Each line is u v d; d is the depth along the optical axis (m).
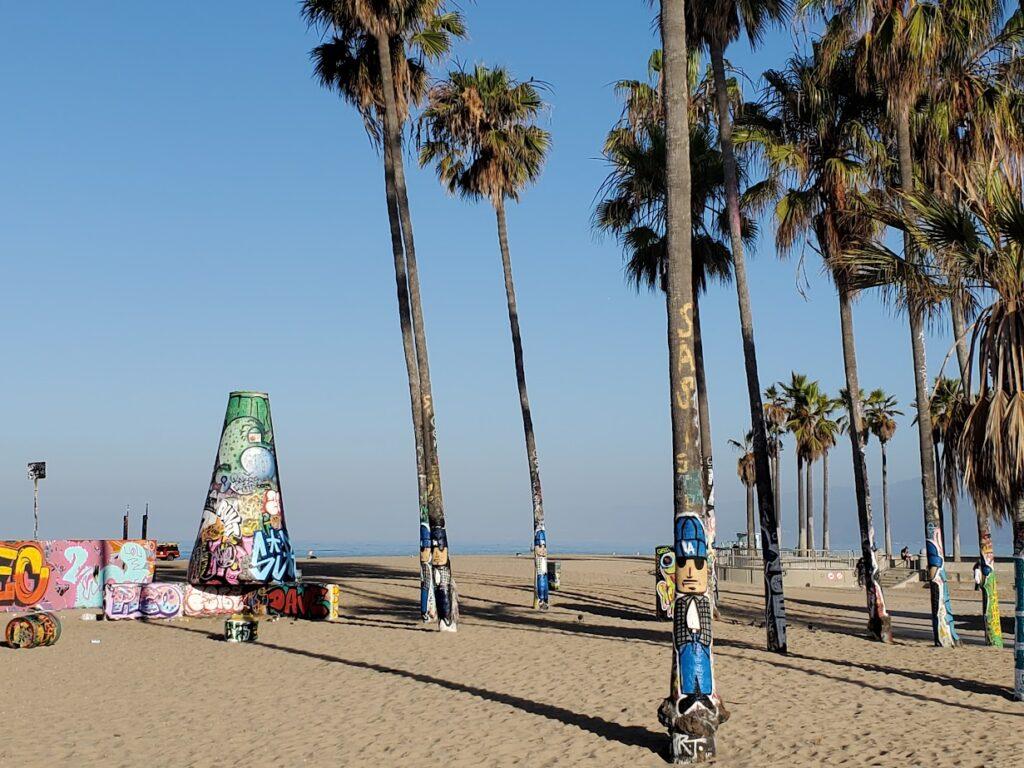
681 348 10.29
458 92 28.84
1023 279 13.01
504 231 29.39
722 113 20.25
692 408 10.14
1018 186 13.68
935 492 19.33
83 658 18.33
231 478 26.31
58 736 11.37
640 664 16.14
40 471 31.89
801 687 13.91
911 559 61.53
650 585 38.66
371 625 23.19
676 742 9.62
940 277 14.55
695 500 9.98
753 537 74.62
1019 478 12.56
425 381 21.81
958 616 27.34
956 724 11.27
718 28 20.27
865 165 20.94
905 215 16.03
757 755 9.82
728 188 20.14
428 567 23.97
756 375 18.92
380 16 22.94
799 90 21.11
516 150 29.52
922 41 18.31
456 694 13.65
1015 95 19.42
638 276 27.22
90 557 28.08
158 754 10.42
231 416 26.80
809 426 71.56
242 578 25.66
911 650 18.31
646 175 25.86
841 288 20.17
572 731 11.07
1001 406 12.50
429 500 21.52
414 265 22.38
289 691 14.27
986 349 12.95
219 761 10.09
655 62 26.50
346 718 12.18
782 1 20.42
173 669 16.78
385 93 23.31
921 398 19.64
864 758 9.65
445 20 26.11
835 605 31.69
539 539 27.91
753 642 19.55
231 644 20.19
